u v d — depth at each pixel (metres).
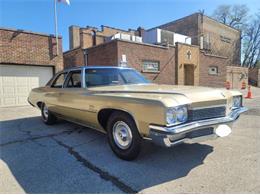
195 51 19.22
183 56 18.06
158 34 19.14
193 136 2.99
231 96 3.63
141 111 3.02
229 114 3.47
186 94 3.09
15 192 2.62
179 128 2.76
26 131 5.51
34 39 11.19
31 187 2.74
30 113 8.43
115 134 3.63
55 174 3.08
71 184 2.80
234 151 3.82
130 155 3.38
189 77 19.38
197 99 3.05
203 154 3.70
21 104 11.01
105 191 2.62
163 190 2.61
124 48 13.76
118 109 3.42
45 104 5.97
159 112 2.80
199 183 2.75
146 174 3.03
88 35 20.09
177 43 17.50
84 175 3.04
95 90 4.04
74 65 17.25
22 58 10.83
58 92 5.16
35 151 4.02
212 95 3.27
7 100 10.62
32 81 11.34
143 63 15.02
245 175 2.93
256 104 10.42
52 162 3.50
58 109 5.30
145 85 4.32
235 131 5.15
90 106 4.02
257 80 30.64
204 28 28.20
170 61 17.05
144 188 2.67
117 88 3.95
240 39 36.94
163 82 16.52
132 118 3.28
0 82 10.41
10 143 4.53
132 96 3.25
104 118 3.98
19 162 3.52
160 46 16.11
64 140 4.67
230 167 3.18
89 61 15.91
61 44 12.21
